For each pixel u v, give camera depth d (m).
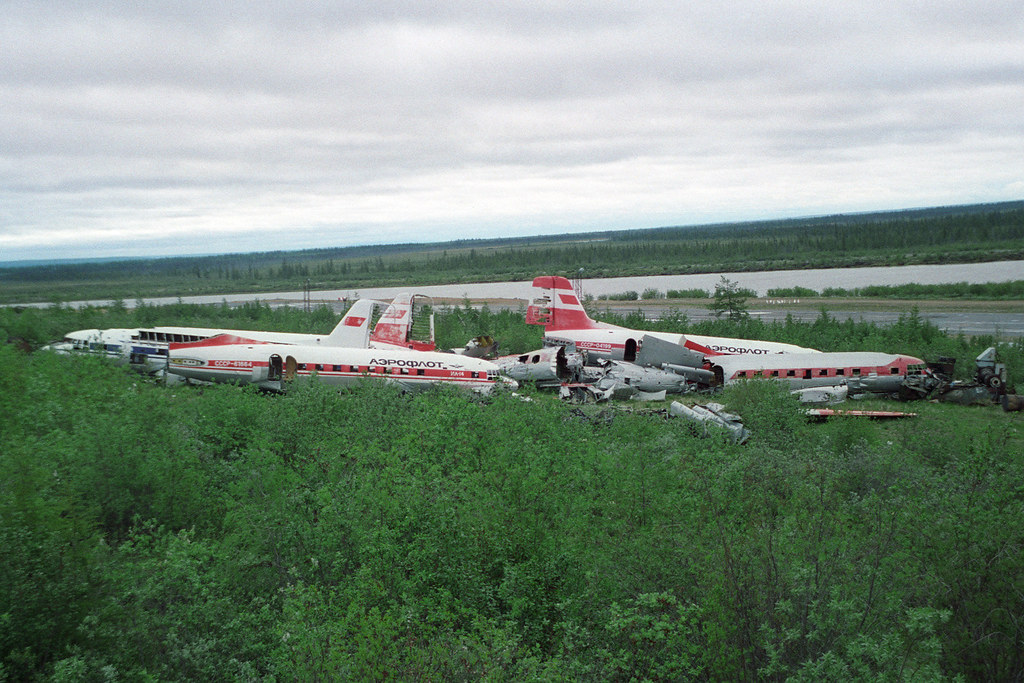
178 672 11.34
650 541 14.23
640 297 144.50
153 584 12.66
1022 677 11.52
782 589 11.80
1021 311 96.25
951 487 19.19
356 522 14.92
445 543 13.99
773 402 31.59
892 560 12.73
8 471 16.39
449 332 72.94
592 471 19.69
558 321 58.28
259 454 20.25
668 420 30.73
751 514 16.30
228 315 93.94
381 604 12.69
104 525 18.48
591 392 43.44
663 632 11.38
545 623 12.42
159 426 23.19
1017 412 42.09
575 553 14.02
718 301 80.88
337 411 28.02
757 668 11.11
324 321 83.94
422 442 20.97
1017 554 12.56
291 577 14.41
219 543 15.85
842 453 26.78
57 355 41.31
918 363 45.66
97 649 11.16
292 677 10.70
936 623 11.65
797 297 126.44
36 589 11.36
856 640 10.67
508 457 18.86
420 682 9.94
